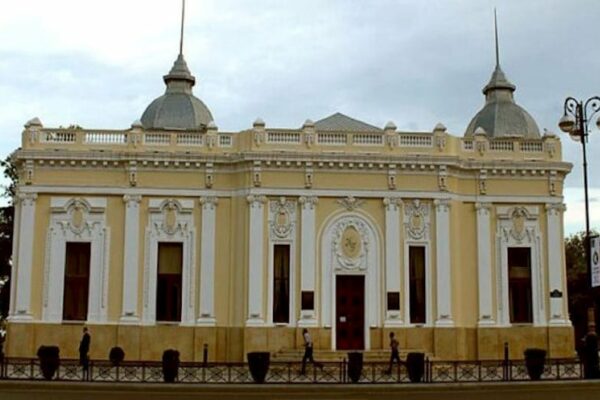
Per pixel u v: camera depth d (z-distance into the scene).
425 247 41.34
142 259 40.62
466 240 42.31
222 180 41.53
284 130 41.59
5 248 57.47
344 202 41.16
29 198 40.56
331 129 43.97
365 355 38.47
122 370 32.44
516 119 47.91
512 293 42.44
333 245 40.94
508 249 42.62
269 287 40.22
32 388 26.14
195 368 31.22
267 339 39.59
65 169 40.94
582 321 69.25
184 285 40.59
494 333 41.31
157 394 26.09
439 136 41.97
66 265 40.62
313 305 40.06
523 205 42.72
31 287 40.00
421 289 41.22
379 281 40.88
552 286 42.19
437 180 41.56
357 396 26.30
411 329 40.25
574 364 31.25
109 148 41.28
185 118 46.41
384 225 41.19
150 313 40.16
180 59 49.12
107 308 40.09
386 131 41.94
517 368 31.91
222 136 42.03
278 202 40.91
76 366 32.66
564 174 43.19
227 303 40.66
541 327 41.69
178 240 41.03
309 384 26.39
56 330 39.62
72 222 40.72
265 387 26.14
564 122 30.39
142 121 47.44
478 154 43.00
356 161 40.88
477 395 26.81
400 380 29.02
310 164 40.84
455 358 40.16
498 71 49.78
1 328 60.47
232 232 41.22
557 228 42.72
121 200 41.06
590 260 29.25
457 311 41.22
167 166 41.09
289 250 40.81
